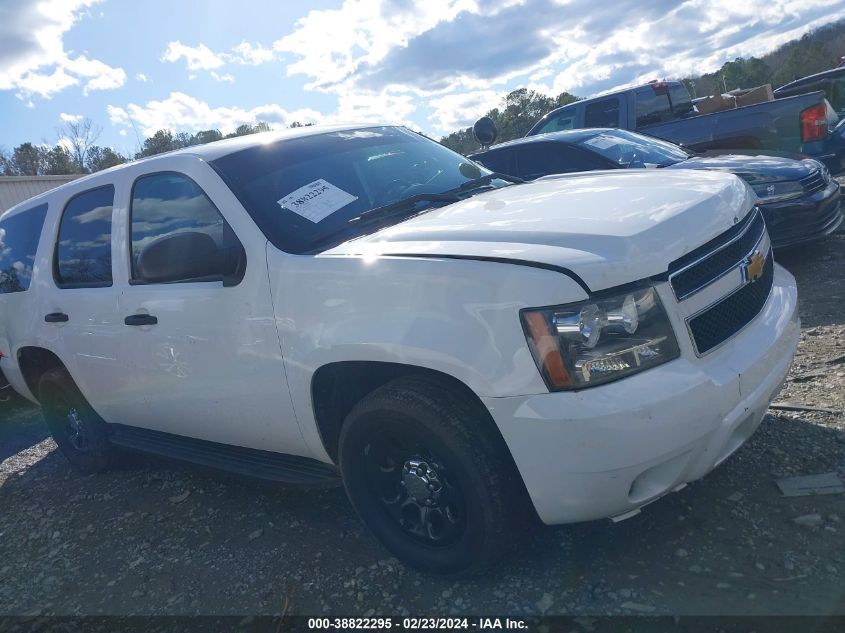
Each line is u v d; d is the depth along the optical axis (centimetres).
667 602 243
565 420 220
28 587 338
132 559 344
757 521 276
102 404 417
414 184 362
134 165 377
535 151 712
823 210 599
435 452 254
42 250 432
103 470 461
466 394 251
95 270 388
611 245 234
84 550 363
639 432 219
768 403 266
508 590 264
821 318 498
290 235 301
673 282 238
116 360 376
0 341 484
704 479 310
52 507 425
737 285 265
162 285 341
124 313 359
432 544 273
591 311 221
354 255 269
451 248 251
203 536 351
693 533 276
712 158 662
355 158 365
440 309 240
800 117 773
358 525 332
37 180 2334
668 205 265
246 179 326
